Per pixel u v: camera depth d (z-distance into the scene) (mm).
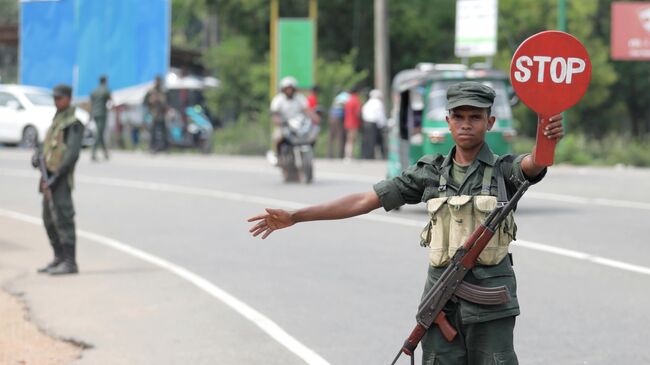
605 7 131875
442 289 13250
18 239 39438
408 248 34812
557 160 74375
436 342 13500
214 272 30969
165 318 24734
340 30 121750
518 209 44938
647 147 76875
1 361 21000
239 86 115188
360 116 81875
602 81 120562
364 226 40500
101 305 26422
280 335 22734
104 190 56250
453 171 13594
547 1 119812
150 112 89688
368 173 64688
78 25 96562
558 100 12953
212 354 21234
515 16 119625
